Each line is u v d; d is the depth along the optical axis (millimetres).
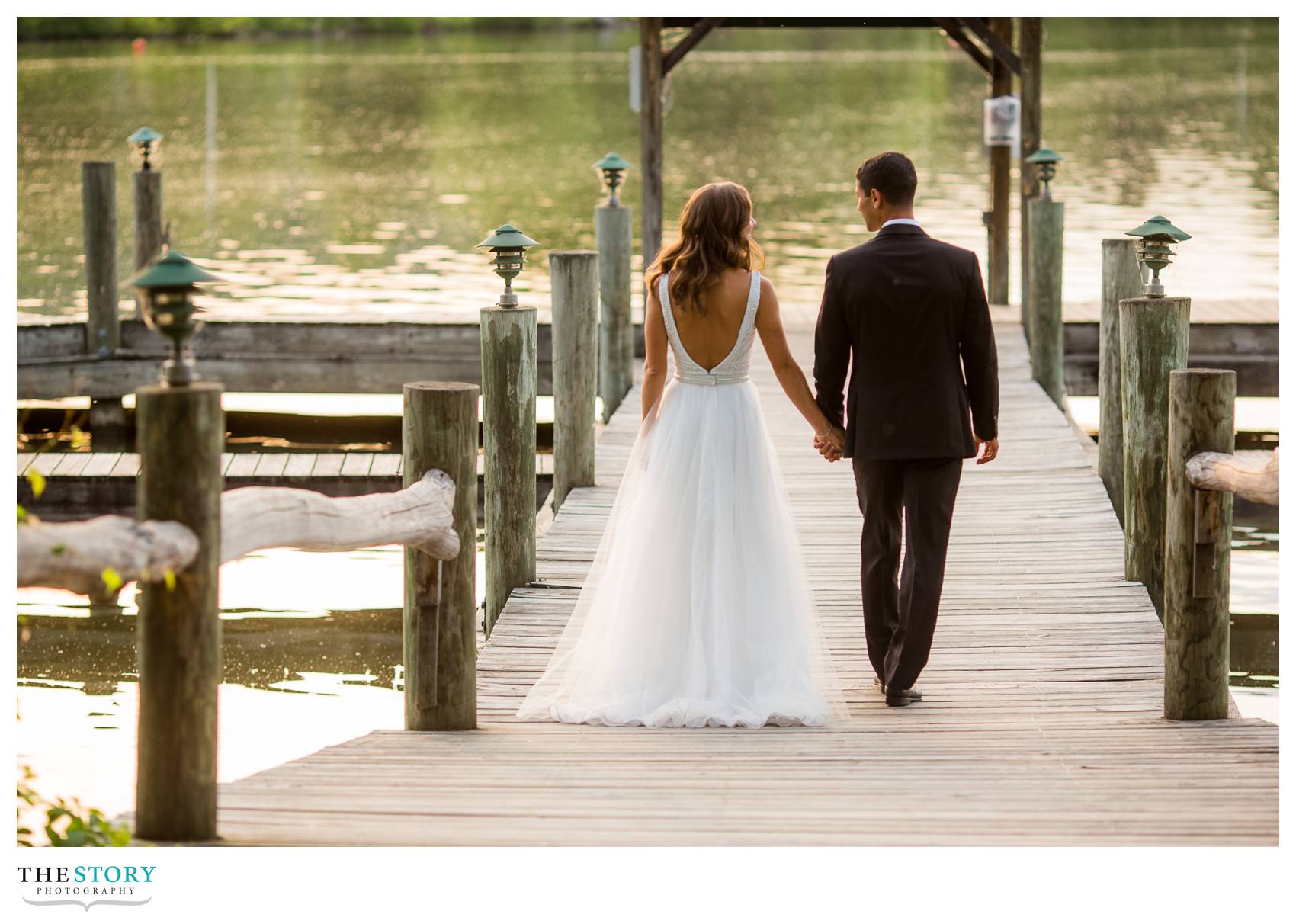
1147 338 10914
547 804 6617
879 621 8953
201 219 37656
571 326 13688
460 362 21312
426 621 8102
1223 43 105250
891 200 8359
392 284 28922
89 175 20750
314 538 6371
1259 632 13328
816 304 24234
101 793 9836
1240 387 20734
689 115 61781
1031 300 18141
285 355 21312
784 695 8383
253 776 6996
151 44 99312
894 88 73812
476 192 42469
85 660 12695
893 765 7422
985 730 8219
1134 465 11055
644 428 8711
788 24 21812
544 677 8977
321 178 45500
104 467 16734
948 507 8492
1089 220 35344
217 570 5613
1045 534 12461
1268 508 17250
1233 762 7496
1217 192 39438
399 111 63969
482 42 108062
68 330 20953
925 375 8258
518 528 11125
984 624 10336
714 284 8414
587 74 81125
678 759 7523
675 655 8492
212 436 5508
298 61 88375
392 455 17234
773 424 16688
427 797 6676
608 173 17469
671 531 8531
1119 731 8180
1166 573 8531
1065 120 58625
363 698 11859
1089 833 6262
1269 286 27391
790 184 42500
